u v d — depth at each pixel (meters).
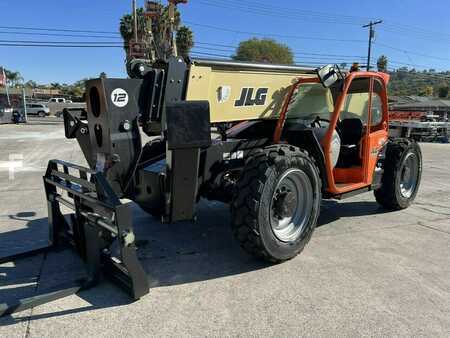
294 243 3.97
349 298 3.29
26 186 7.68
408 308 3.15
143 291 3.25
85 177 3.78
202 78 3.77
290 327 2.87
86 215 3.52
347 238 4.74
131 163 3.47
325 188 4.66
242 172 3.76
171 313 3.05
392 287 3.49
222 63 3.90
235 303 3.20
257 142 4.59
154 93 3.51
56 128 25.92
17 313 3.03
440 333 2.82
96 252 3.45
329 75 4.31
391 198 5.83
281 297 3.30
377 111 5.55
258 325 2.89
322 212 5.91
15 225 5.19
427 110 42.06
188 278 3.64
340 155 5.34
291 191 3.98
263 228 3.69
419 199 6.92
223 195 4.19
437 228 5.18
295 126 4.90
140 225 5.18
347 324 2.91
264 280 3.60
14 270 3.81
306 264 3.96
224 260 4.05
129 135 3.44
